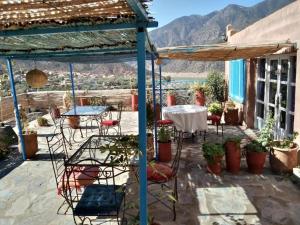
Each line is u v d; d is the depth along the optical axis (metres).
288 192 4.36
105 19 2.46
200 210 3.92
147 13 2.37
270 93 7.11
